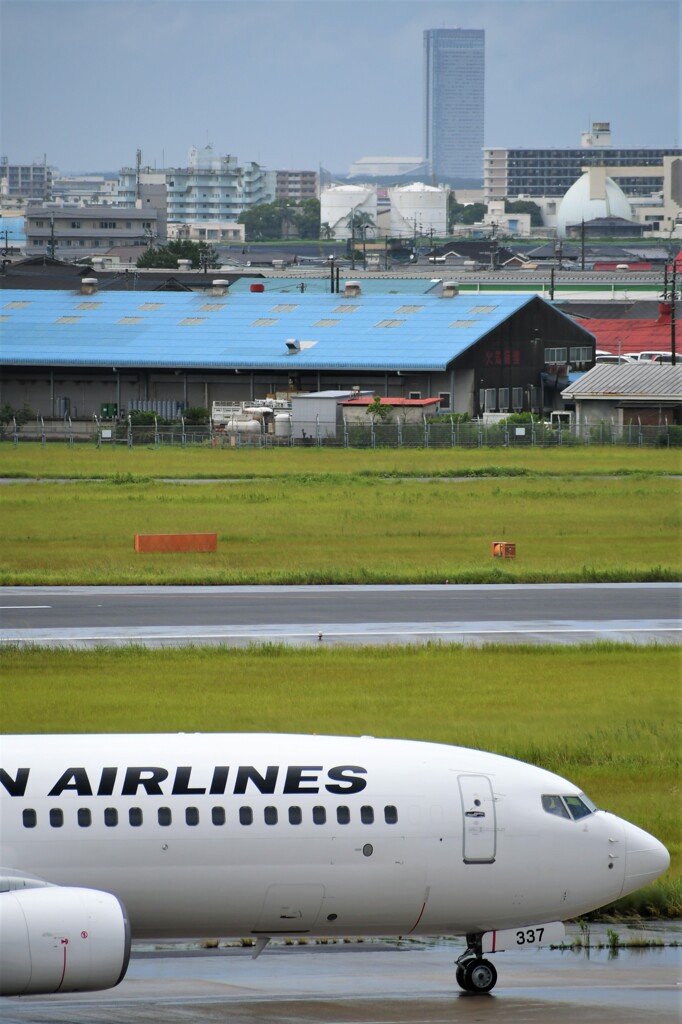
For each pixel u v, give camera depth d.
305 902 76.12
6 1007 76.19
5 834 72.81
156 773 75.50
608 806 115.00
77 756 75.75
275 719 134.38
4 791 73.62
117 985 75.31
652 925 95.50
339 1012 75.88
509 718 139.12
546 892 79.38
